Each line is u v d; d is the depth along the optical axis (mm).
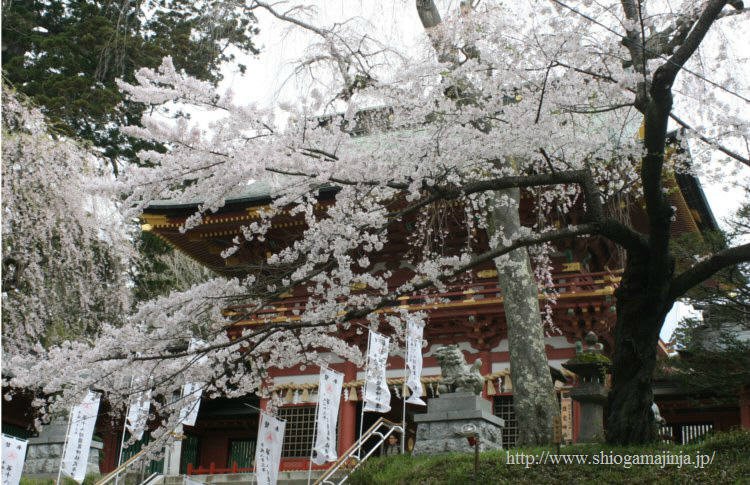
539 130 11844
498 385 25266
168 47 32500
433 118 12641
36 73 30625
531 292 18312
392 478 14734
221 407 31469
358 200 12672
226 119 11289
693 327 21172
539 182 12672
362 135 16891
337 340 14414
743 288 19953
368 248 12867
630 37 12883
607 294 23984
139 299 31922
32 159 23453
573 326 24812
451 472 13953
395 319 14289
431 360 26531
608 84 12844
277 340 14445
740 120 12562
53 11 34125
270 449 17125
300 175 12125
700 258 20328
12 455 16672
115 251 26203
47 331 24891
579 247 26047
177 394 16547
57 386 12078
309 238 12469
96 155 26734
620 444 13781
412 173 12000
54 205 23969
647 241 13016
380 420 20609
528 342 17844
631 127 17141
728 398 22016
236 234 28047
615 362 13852
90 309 26734
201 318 13062
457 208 24719
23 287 23906
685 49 11078
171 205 27000
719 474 11953
